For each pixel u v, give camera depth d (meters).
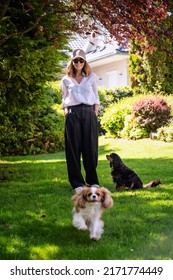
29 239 5.15
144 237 5.14
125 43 7.42
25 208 6.58
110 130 17.72
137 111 16.30
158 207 6.45
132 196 7.20
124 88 22.08
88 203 5.05
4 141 14.89
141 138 16.09
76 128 6.98
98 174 9.61
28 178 9.40
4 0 7.43
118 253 4.63
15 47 8.73
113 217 5.95
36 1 8.34
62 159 13.11
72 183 7.16
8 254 4.69
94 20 7.43
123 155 12.92
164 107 16.05
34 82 9.78
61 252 4.71
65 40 9.55
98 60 24.22
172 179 8.75
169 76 19.17
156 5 6.85
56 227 5.59
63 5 7.76
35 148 15.43
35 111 15.43
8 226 5.68
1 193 7.78
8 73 9.21
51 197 7.28
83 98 6.94
